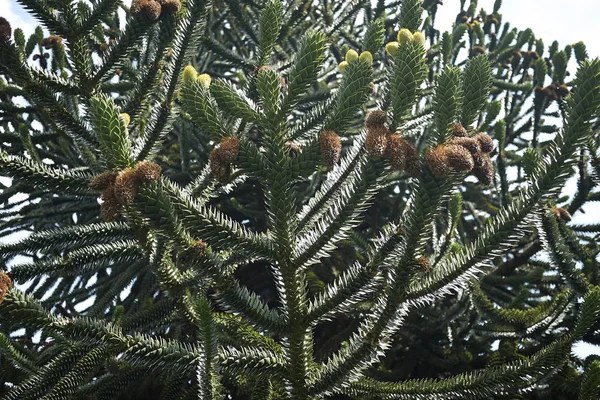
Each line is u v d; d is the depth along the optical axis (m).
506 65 8.11
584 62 1.82
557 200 5.70
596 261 4.39
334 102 2.68
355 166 2.25
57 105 2.81
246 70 5.03
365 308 4.27
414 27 2.29
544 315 3.87
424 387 2.49
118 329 2.26
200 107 2.06
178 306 2.60
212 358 2.00
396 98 1.95
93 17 2.81
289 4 5.45
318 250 2.07
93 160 3.83
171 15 2.86
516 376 2.44
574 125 1.80
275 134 2.03
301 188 6.29
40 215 5.65
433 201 1.93
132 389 4.81
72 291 5.91
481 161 1.98
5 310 2.07
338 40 6.32
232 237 2.03
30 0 2.70
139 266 4.84
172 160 6.45
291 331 2.15
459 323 5.10
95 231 2.81
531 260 5.91
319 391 2.16
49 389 2.79
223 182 2.03
